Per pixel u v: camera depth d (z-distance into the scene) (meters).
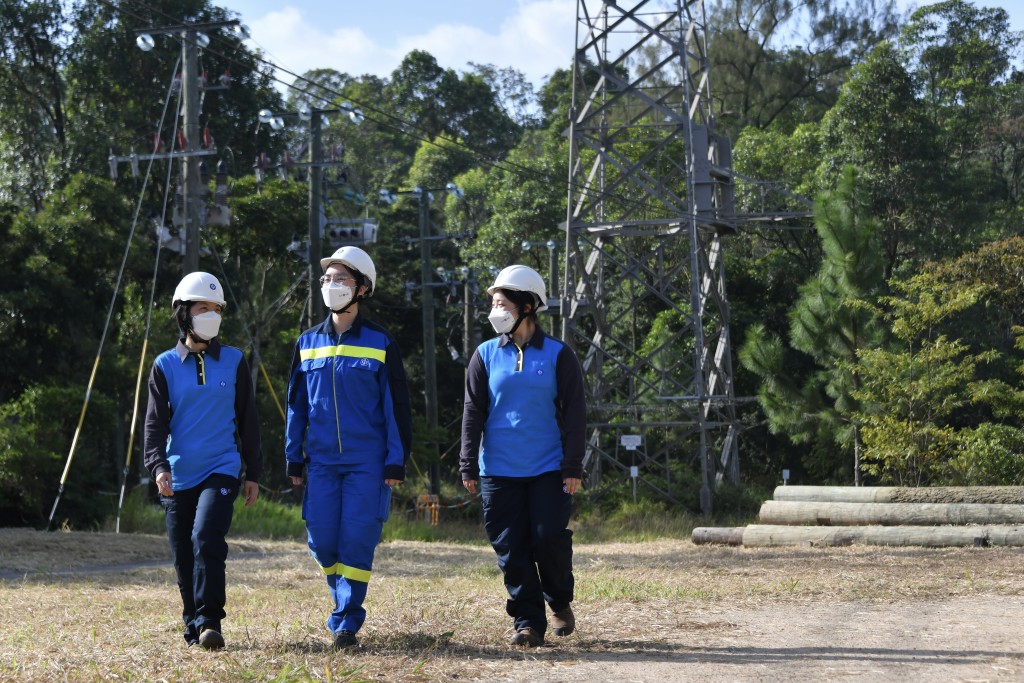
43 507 24.72
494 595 9.37
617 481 29.97
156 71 41.91
